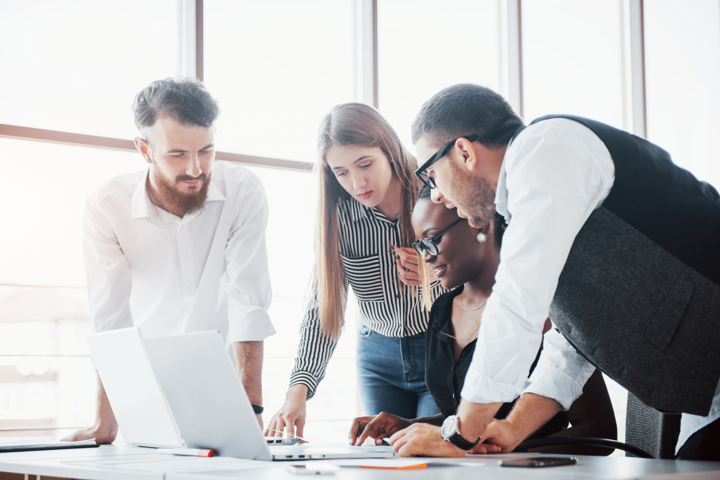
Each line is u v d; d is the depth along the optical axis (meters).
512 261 0.96
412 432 1.06
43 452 1.31
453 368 1.88
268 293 2.25
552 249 0.94
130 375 1.23
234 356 2.14
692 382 1.06
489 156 1.44
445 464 0.92
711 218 1.07
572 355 1.23
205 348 1.03
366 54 3.79
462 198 1.57
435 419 1.56
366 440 1.48
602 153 1.03
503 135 1.42
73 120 3.27
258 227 2.25
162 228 2.17
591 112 4.27
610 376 1.13
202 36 3.40
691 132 4.41
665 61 4.40
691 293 1.05
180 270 2.21
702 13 4.47
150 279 2.21
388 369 2.19
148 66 3.38
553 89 4.18
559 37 4.21
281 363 5.88
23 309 9.48
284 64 4.31
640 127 4.31
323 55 3.91
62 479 1.04
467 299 1.91
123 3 4.94
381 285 2.14
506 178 1.05
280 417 1.97
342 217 2.17
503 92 4.08
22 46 5.67
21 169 8.81
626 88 4.34
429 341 1.92
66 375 8.83
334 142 2.13
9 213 8.96
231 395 1.01
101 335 1.29
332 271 2.18
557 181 0.95
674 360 1.06
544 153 0.97
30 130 2.96
